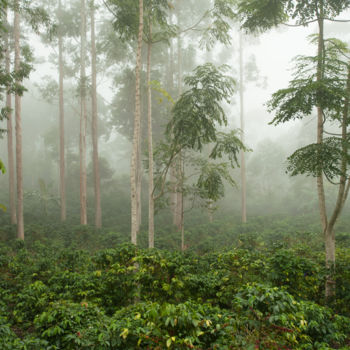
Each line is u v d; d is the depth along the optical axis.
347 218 17.59
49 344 3.25
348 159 5.48
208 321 2.92
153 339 2.79
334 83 5.41
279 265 5.43
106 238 14.18
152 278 4.93
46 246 12.25
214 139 9.12
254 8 7.03
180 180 11.73
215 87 8.53
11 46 15.33
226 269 6.11
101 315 3.81
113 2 9.52
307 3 6.45
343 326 4.38
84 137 18.28
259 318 3.14
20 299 5.62
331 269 5.63
